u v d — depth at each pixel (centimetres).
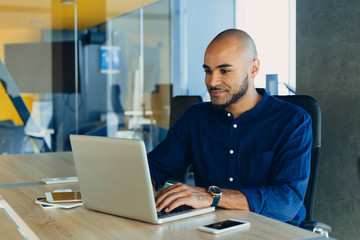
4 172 227
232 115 190
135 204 129
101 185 137
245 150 186
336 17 281
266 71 421
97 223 129
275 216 154
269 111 187
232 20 480
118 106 606
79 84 598
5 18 572
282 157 176
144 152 123
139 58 598
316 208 295
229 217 135
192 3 541
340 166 280
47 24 585
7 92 575
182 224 127
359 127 269
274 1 415
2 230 206
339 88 281
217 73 179
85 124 600
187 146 206
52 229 123
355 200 271
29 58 580
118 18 599
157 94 591
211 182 192
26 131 580
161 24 580
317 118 195
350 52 274
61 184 193
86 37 598
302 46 305
